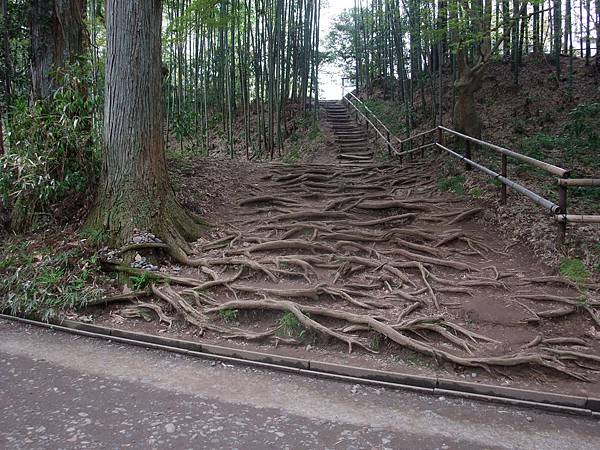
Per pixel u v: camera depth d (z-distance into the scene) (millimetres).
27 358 4188
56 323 4984
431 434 3066
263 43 15008
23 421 3125
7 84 8469
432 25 10680
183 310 4863
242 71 15906
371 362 4094
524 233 6117
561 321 4547
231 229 6945
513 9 10977
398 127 14328
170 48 15461
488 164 8703
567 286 5000
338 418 3238
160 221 6078
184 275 5652
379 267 5691
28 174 6309
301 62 17312
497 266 5699
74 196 6707
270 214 7621
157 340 4492
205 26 12648
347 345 4316
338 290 5035
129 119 6051
